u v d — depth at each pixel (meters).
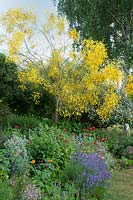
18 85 14.51
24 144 7.41
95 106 13.62
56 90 12.70
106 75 12.20
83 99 12.63
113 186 7.89
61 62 12.61
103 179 6.77
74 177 6.62
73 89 12.55
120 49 15.81
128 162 10.09
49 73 12.64
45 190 6.29
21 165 6.69
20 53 12.73
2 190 4.95
